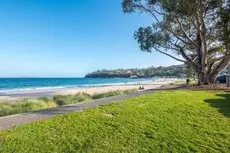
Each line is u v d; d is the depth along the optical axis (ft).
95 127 29.45
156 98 54.34
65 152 22.27
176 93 66.28
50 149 22.89
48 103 68.69
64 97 79.30
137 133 27.12
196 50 104.47
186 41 103.09
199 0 85.35
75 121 32.40
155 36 99.60
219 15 85.81
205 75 101.65
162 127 29.35
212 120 32.94
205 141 24.76
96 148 23.08
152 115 35.68
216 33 94.53
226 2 83.41
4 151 22.35
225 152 22.24
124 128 28.91
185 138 25.54
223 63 99.45
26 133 27.40
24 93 137.80
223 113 37.19
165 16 94.58
